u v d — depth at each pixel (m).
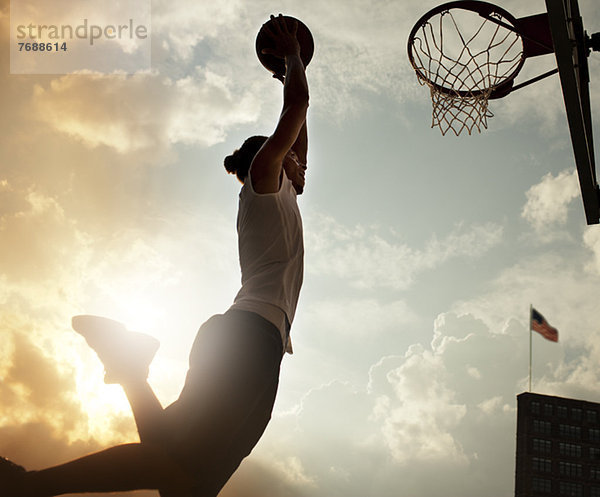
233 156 2.72
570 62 5.55
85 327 1.91
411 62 8.77
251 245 2.25
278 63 3.14
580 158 6.62
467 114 8.39
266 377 1.97
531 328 59.12
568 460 78.62
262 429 2.12
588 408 81.50
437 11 8.38
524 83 8.07
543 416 80.75
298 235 2.35
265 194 2.26
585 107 6.91
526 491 76.81
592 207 7.46
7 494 1.62
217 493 2.03
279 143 2.28
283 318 2.12
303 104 2.35
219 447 1.80
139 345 1.93
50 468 1.67
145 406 1.84
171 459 1.72
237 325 2.00
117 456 1.70
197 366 1.94
